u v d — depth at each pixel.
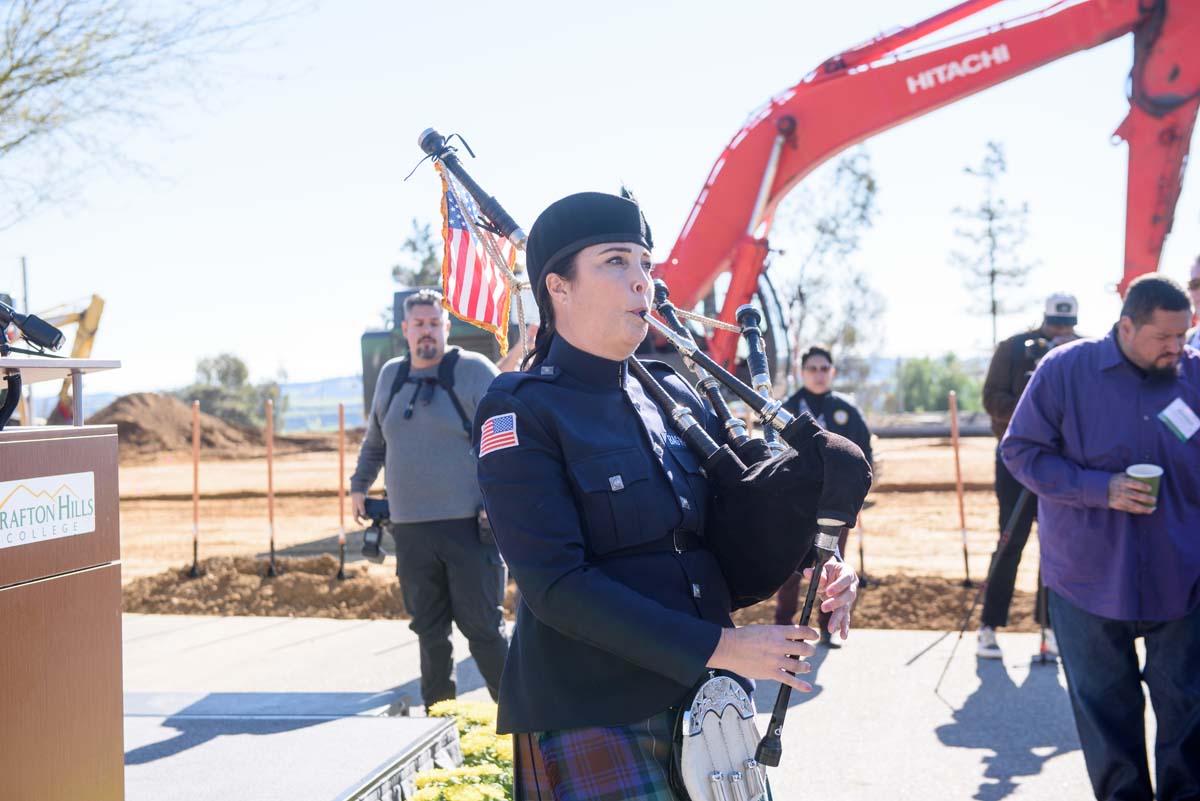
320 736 3.96
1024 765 4.76
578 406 2.12
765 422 2.18
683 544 2.14
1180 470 3.87
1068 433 4.00
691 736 2.03
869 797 4.45
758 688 6.04
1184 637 3.82
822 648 6.77
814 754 4.95
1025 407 4.11
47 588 2.47
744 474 2.20
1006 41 10.31
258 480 23.14
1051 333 6.74
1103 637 3.91
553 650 2.12
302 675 6.52
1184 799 3.80
